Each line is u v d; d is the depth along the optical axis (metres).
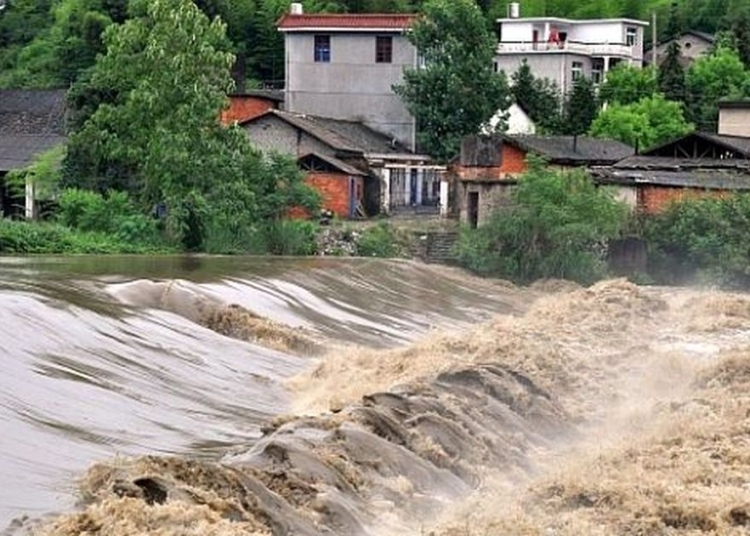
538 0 110.38
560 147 63.56
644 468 18.66
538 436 21.92
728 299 39.91
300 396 23.48
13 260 37.16
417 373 24.09
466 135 62.75
